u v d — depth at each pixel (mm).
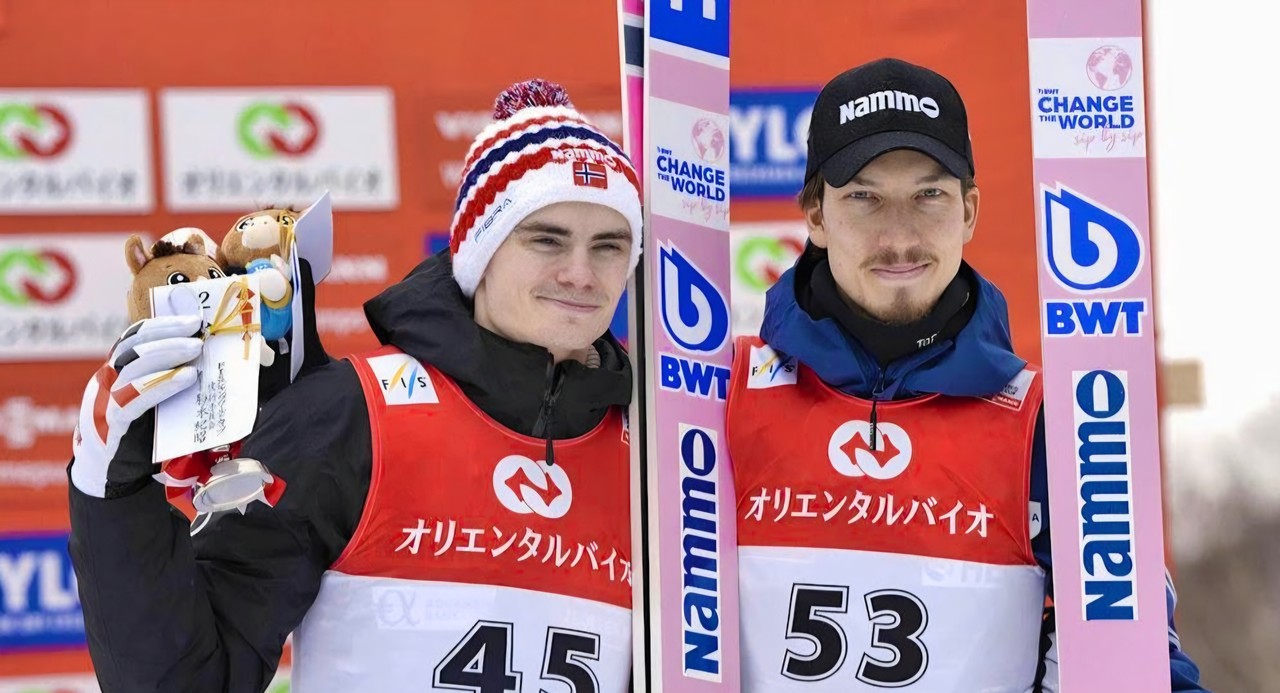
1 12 7898
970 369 4668
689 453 4766
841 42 8477
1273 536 12820
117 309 8078
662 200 4828
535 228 4328
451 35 8258
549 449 4438
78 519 3783
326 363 4504
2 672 8016
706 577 4727
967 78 8516
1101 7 4898
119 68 8016
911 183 4598
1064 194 4863
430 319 4469
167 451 3674
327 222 4312
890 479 4676
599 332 4480
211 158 8109
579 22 8344
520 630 4324
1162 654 4711
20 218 7973
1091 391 4770
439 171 8297
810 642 4625
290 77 8148
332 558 4270
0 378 7980
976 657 4566
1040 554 4859
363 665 4250
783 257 8523
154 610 3857
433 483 4320
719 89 5047
